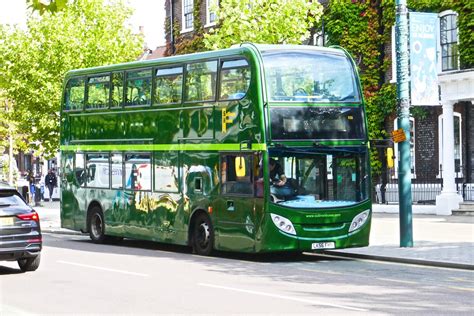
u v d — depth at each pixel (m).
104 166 24.75
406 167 20.77
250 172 18.94
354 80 19.66
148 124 22.66
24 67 36.75
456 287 14.08
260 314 11.41
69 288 14.79
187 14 48.31
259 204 18.62
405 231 20.86
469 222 28.36
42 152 38.12
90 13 37.53
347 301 12.47
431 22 20.86
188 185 21.08
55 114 37.50
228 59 19.77
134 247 24.19
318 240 18.83
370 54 37.19
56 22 36.59
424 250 20.08
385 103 36.50
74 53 36.66
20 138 54.09
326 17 38.72
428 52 20.83
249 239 18.97
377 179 36.53
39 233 17.06
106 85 24.61
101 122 24.80
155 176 22.39
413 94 20.72
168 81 21.94
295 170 18.77
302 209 18.67
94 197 25.23
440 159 34.25
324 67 19.33
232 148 19.47
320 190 18.95
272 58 18.95
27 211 16.92
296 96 18.95
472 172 33.19
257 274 16.53
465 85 30.95
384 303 12.23
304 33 31.55
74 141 26.22
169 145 21.80
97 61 37.16
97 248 23.81
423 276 15.84
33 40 36.84
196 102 20.80
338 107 19.31
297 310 11.66
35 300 13.34
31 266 17.56
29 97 36.72
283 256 20.55
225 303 12.53
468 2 32.84
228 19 30.45
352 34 37.69
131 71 23.50
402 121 20.61
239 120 19.28
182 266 18.34
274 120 18.66
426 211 32.34
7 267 18.75
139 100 23.11
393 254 19.33
